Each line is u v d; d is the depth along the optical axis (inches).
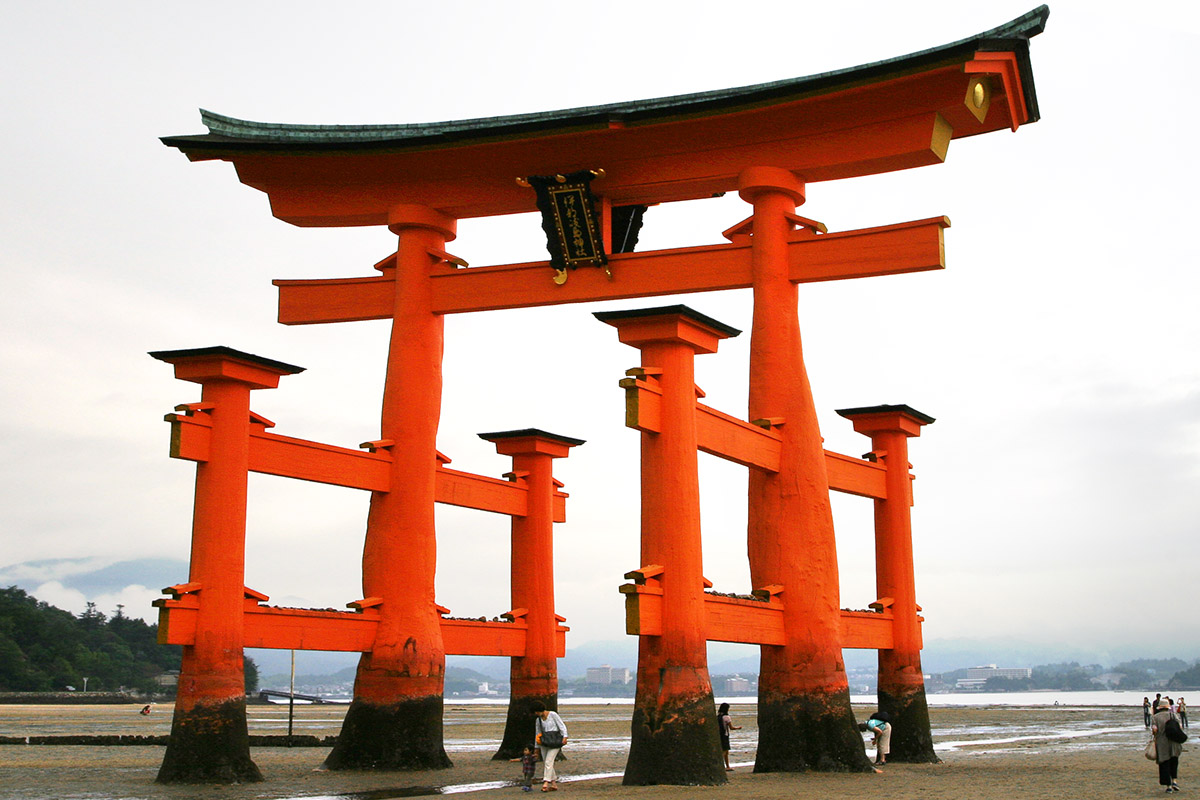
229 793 768.9
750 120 903.7
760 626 826.2
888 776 829.2
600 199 975.0
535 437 1108.5
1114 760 1071.6
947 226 868.6
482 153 975.0
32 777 895.1
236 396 863.7
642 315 765.9
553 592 1113.4
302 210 1051.3
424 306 1016.9
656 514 756.6
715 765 740.0
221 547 839.7
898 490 1059.9
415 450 987.9
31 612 5315.0
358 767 935.7
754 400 892.6
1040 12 842.2
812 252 902.4
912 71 839.1
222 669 829.2
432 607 979.9
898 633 1028.5
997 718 2397.9
